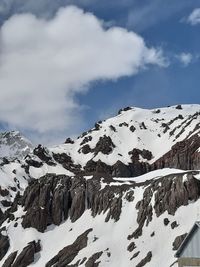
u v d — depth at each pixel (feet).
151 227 482.69
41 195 646.74
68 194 636.48
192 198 488.85
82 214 603.67
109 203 572.92
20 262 539.70
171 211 488.02
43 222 612.29
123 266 442.09
